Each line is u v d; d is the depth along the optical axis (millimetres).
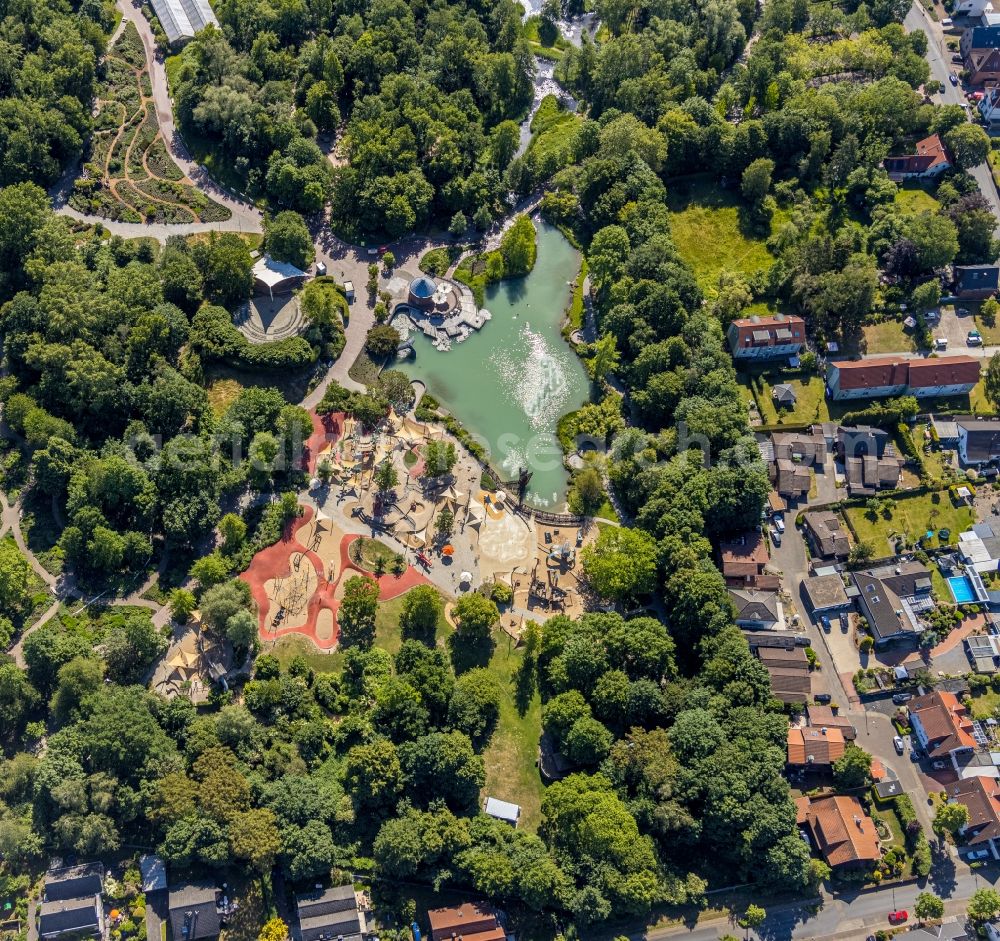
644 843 151250
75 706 161500
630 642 170500
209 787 151250
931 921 155250
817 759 166000
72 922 144500
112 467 180750
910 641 182500
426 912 151875
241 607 175125
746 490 186500
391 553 190000
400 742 162750
